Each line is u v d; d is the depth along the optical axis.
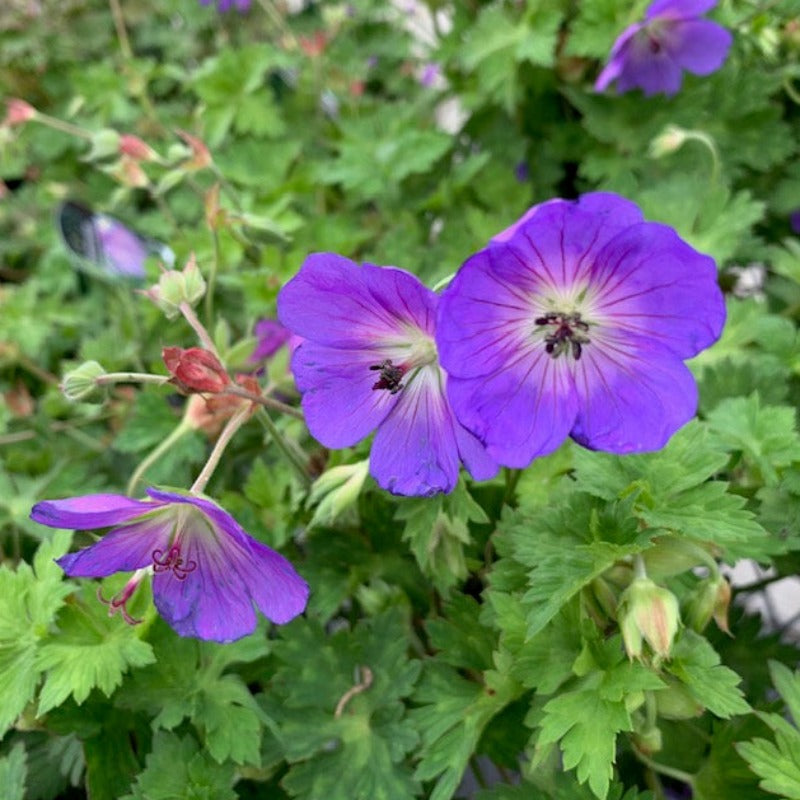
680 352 0.15
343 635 0.21
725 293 0.30
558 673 0.17
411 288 0.16
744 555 0.19
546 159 0.33
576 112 0.33
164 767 0.19
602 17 0.29
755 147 0.30
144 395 0.28
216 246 0.26
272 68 0.38
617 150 0.31
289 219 0.31
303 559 0.24
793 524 0.19
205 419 0.23
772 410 0.20
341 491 0.20
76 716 0.20
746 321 0.24
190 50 0.45
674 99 0.30
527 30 0.30
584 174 0.30
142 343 0.31
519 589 0.19
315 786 0.20
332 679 0.21
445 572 0.20
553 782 0.19
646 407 0.16
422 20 0.45
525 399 0.16
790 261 0.26
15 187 0.48
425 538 0.19
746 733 0.19
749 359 0.23
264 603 0.17
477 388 0.16
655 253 0.15
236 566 0.17
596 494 0.17
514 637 0.18
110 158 0.36
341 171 0.32
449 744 0.19
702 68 0.28
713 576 0.17
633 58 0.29
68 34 0.47
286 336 0.27
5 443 0.31
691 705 0.17
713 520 0.17
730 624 0.22
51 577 0.20
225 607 0.17
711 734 0.20
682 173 0.28
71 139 0.43
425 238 0.32
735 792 0.19
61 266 0.38
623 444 0.16
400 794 0.19
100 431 0.32
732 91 0.30
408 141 0.32
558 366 0.16
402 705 0.20
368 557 0.23
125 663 0.19
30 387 0.35
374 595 0.22
